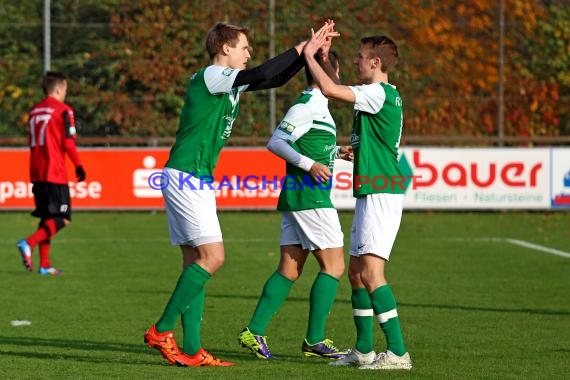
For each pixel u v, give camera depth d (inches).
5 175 2416.3
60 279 1501.0
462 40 2642.7
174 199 886.4
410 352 965.8
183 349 904.3
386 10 2623.0
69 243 1977.1
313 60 866.8
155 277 1520.7
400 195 879.7
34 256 1787.6
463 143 2630.4
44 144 1562.5
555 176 2486.5
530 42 2664.9
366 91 863.7
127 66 2586.1
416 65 2630.4
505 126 2657.5
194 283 881.5
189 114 887.1
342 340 1048.2
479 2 2645.2
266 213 2541.8
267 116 2566.4
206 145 885.8
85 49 2583.7
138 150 2461.9
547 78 2662.4
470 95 2640.3
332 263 958.4
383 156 874.1
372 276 876.6
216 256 887.1
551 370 876.6
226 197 2465.6
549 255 1797.5
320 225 949.8
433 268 1621.6
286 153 940.6
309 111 948.0
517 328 1102.4
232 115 900.0
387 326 879.7
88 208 2450.8
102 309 1231.5
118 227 2251.5
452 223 2357.3
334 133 968.9
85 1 2581.2
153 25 2593.5
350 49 2596.0
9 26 2583.7
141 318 1170.0
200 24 2608.3
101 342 1025.5
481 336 1053.8
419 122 2628.0
